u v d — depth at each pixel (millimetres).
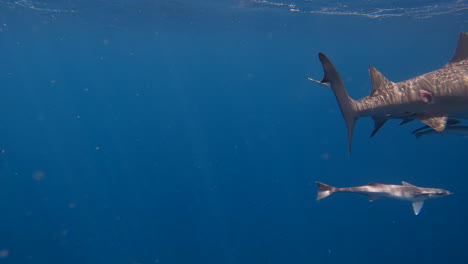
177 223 21078
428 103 3805
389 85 3932
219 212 21812
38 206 25578
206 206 22641
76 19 24359
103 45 41438
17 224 22797
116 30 30219
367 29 31859
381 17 24250
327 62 3748
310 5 19297
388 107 3846
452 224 19219
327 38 38938
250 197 23344
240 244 18672
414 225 19422
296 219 20531
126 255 18703
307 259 17297
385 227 19344
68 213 24250
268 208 21844
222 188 24875
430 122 3771
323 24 27672
